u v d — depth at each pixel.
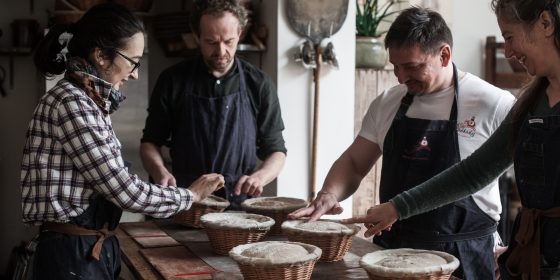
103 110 2.02
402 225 2.38
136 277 2.19
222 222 2.31
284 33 3.96
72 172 1.95
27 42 4.36
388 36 2.30
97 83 2.00
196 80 3.10
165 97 3.09
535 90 1.77
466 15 5.27
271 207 2.62
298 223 2.38
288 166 4.05
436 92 2.38
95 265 2.04
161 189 2.09
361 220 2.14
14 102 4.55
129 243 2.54
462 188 2.03
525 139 1.75
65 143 1.91
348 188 2.54
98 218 2.03
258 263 1.90
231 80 3.12
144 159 3.04
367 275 2.09
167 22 4.21
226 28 2.88
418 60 2.25
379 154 2.62
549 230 1.70
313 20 3.97
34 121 1.95
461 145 2.32
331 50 3.98
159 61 4.68
